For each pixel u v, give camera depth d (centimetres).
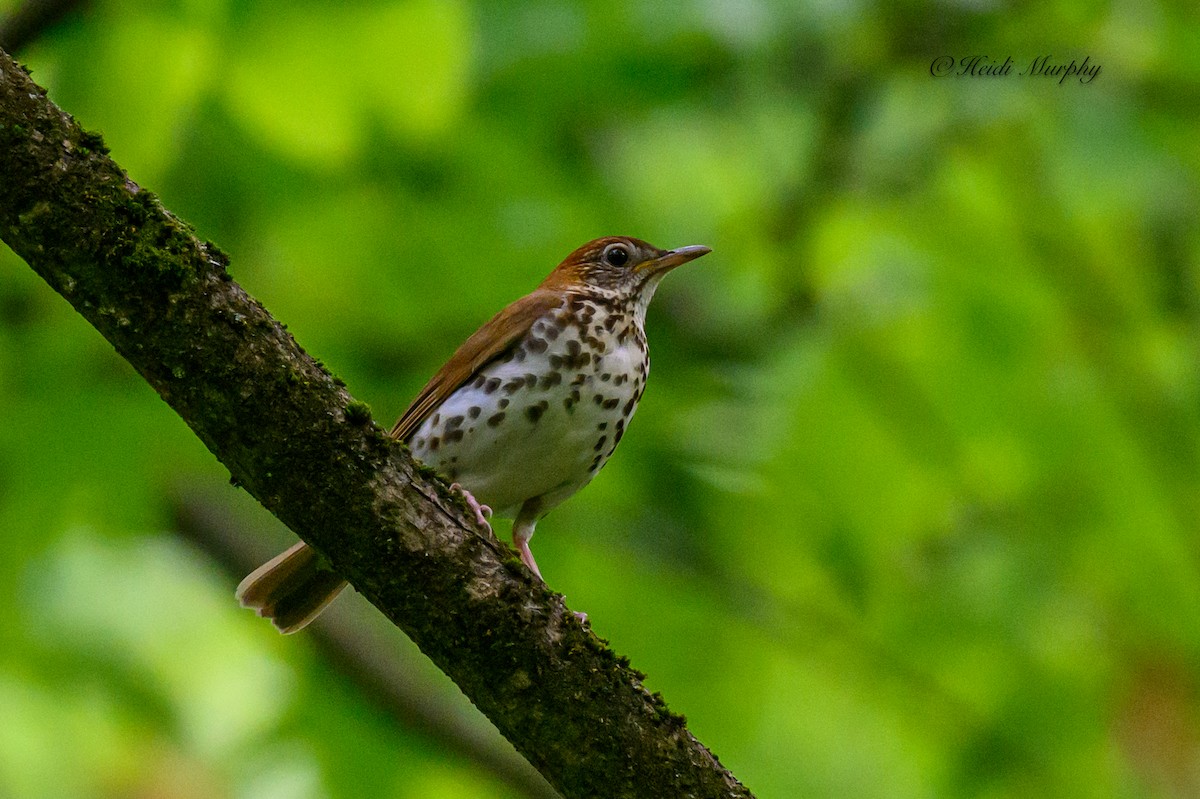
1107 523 1176
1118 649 1196
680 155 1190
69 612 1138
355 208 1059
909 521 1148
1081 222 1177
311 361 581
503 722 595
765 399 1110
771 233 1166
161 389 570
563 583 1129
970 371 1141
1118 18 1157
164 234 559
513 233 1088
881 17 1151
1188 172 1140
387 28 860
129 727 1203
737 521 1128
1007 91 1152
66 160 551
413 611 584
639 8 1056
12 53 818
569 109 1091
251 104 878
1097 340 1179
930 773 1201
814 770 1199
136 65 831
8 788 1138
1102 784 1167
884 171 1167
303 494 574
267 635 1160
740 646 1162
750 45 1068
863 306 1141
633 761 596
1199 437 1164
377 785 1105
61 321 972
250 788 1105
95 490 975
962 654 1175
